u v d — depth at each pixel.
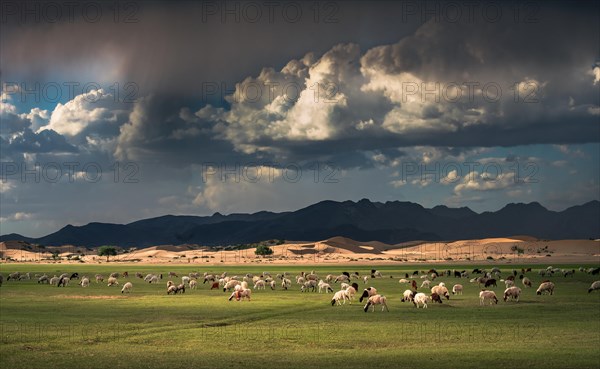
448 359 31.62
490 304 58.22
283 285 83.94
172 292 74.81
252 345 36.75
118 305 59.59
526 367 29.67
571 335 39.66
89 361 31.70
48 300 66.25
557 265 188.38
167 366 30.45
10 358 32.38
